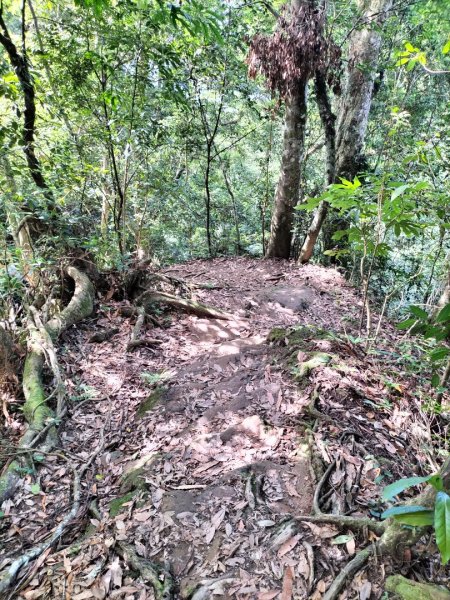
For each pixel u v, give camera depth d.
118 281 5.78
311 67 6.68
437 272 5.91
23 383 3.73
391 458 2.59
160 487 2.58
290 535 2.04
